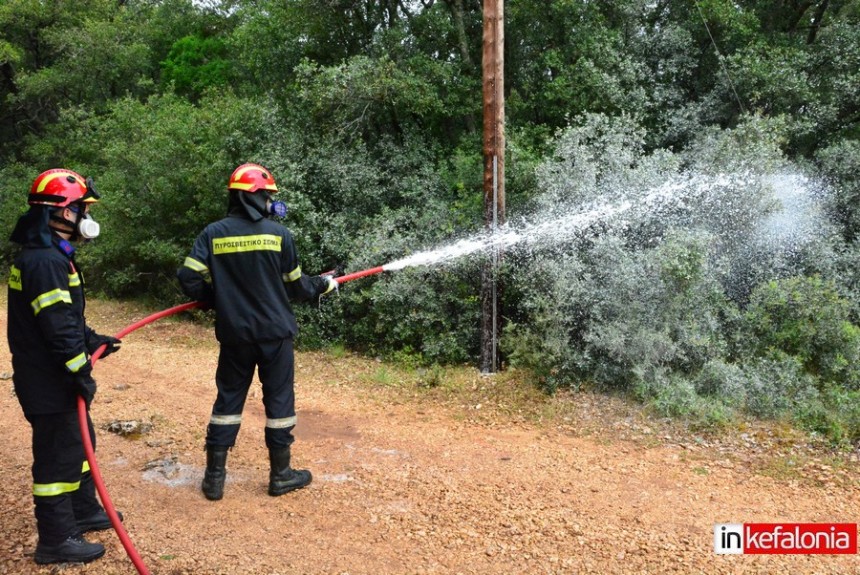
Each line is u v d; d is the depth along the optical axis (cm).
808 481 460
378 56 1120
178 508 405
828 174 860
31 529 375
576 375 649
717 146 805
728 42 1034
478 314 782
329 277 468
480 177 922
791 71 945
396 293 798
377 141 1092
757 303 674
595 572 341
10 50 1786
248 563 343
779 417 564
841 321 638
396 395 681
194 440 527
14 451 497
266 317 405
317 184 998
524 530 384
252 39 1284
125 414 593
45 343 330
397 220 924
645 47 1064
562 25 1068
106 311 1188
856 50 987
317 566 342
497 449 522
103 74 1934
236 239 403
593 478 464
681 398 575
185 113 1227
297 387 719
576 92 1005
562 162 823
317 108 1012
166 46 2223
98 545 348
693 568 346
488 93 723
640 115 967
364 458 500
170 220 1198
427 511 407
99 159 1598
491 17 714
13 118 2227
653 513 411
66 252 339
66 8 1952
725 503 427
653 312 636
